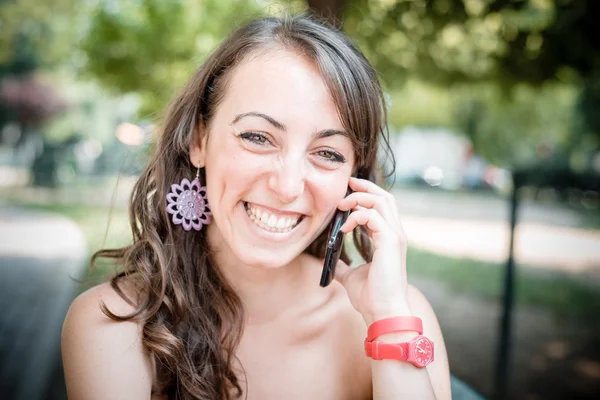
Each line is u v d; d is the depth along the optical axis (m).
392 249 1.58
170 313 1.64
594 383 4.41
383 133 1.88
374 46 7.63
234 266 1.67
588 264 9.50
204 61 1.72
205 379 1.58
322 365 1.68
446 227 13.58
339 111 1.49
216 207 1.55
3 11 18.30
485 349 5.14
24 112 28.19
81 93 30.88
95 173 27.84
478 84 10.07
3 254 8.92
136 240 1.82
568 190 18.91
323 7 4.49
